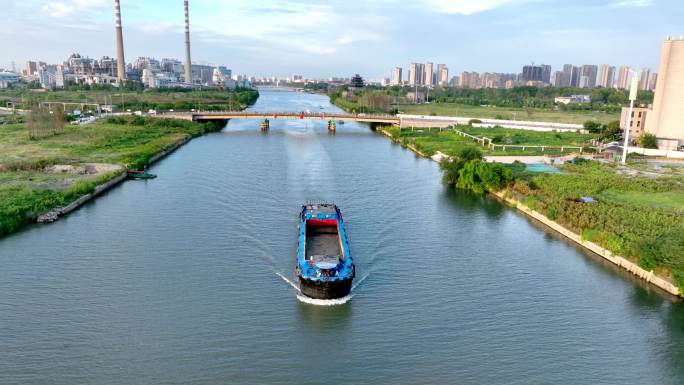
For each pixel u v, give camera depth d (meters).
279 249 77.69
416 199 110.81
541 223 96.75
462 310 62.06
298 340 55.12
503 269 74.25
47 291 63.53
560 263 76.94
